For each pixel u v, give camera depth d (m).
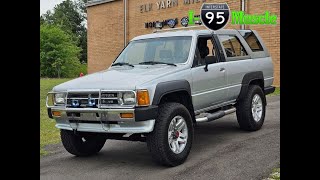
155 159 5.60
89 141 6.56
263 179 4.96
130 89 5.35
